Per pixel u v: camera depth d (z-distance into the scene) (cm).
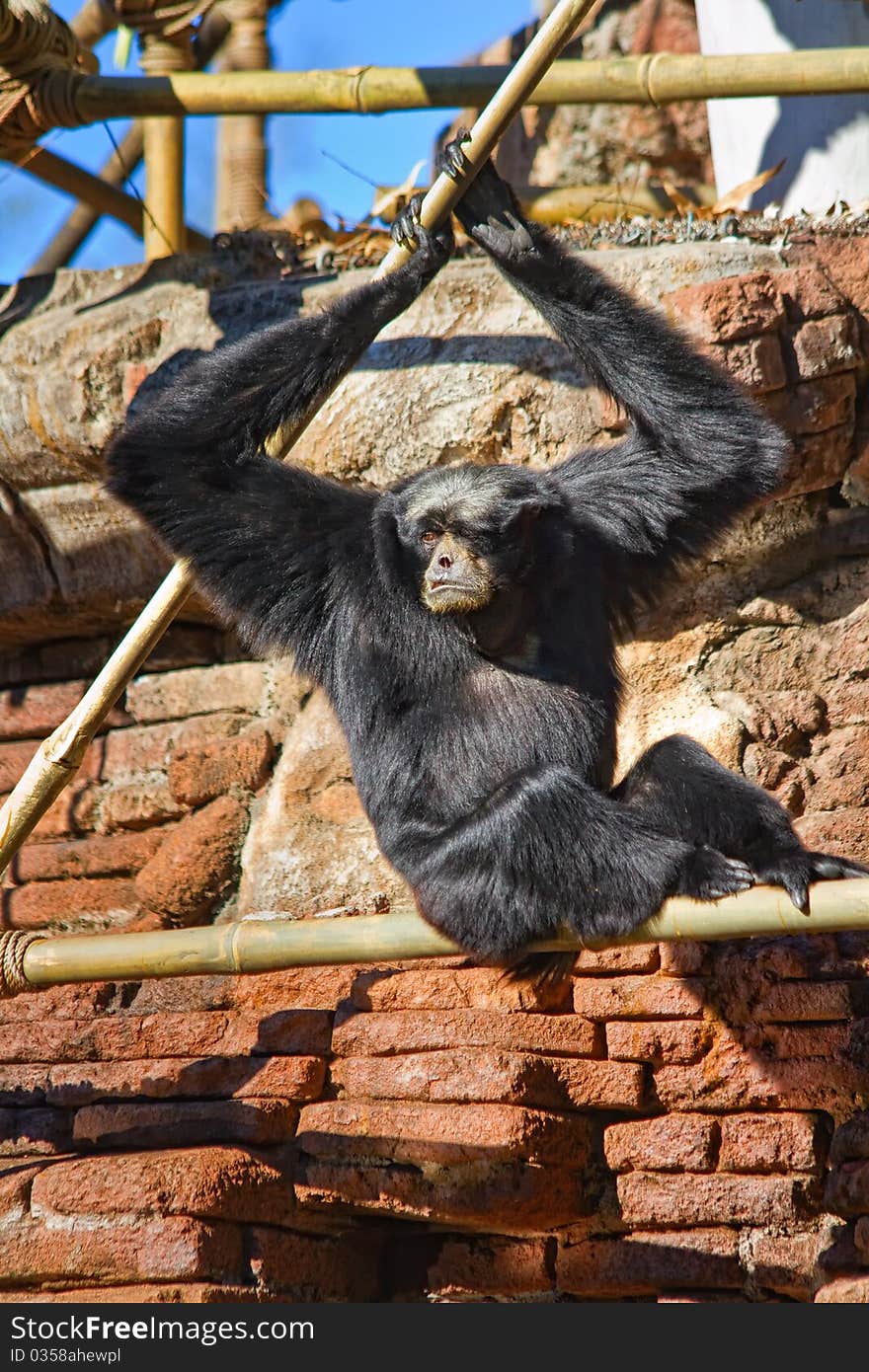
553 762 1442
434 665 1464
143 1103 1778
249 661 2030
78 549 2000
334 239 2111
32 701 2128
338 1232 1730
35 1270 1595
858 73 1669
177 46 2302
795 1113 1606
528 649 1480
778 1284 1568
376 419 1822
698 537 1543
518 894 1337
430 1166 1630
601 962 1706
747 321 1703
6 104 1889
